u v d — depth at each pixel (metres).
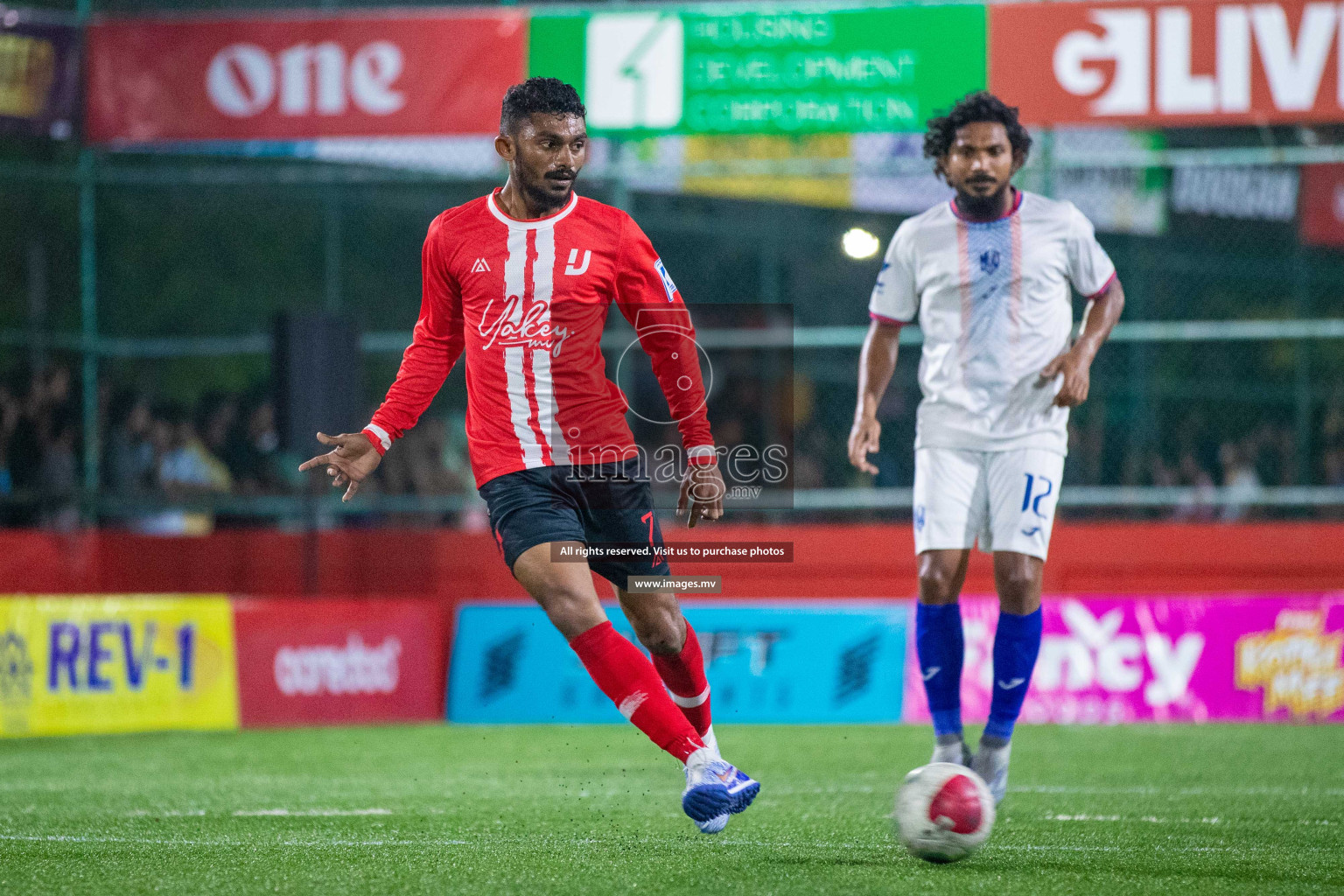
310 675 33.03
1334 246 51.97
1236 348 59.66
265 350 38.19
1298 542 34.91
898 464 45.62
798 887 11.95
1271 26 33.06
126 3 49.41
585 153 13.47
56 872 13.15
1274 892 12.04
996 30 33.34
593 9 34.31
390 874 12.80
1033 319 16.33
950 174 16.42
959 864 13.26
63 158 50.03
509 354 13.30
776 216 57.00
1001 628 16.30
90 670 30.53
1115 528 35.16
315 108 35.41
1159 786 20.86
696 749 12.84
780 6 33.69
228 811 18.31
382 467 39.62
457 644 34.38
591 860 13.56
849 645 33.00
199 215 55.59
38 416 38.09
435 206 54.69
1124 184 52.75
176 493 37.97
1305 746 26.81
